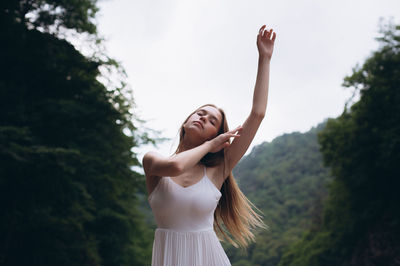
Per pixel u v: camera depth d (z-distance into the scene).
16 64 12.87
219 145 1.66
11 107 11.42
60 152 10.37
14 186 10.98
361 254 24.50
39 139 11.09
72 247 13.20
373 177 23.41
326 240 29.03
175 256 1.59
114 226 17.22
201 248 1.61
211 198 1.68
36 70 13.24
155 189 1.69
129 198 19.20
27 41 13.05
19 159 9.73
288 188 80.00
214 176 1.84
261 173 90.69
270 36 1.94
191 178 1.74
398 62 21.41
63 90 14.08
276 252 58.19
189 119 1.91
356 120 22.83
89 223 16.05
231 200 2.06
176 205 1.63
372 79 21.66
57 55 13.45
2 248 11.12
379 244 22.70
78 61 13.88
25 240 12.12
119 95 14.20
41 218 11.26
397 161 20.28
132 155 15.90
